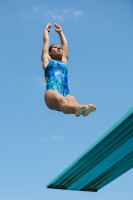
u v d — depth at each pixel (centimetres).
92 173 1233
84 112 930
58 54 1195
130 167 1227
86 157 1116
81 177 1249
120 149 1086
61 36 1266
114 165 1197
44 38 1220
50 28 1250
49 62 1149
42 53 1191
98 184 1342
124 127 984
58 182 1277
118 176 1295
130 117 947
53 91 1074
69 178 1255
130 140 1038
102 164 1173
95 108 914
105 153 1101
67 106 970
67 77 1145
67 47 1243
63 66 1147
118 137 1025
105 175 1273
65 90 1111
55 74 1118
